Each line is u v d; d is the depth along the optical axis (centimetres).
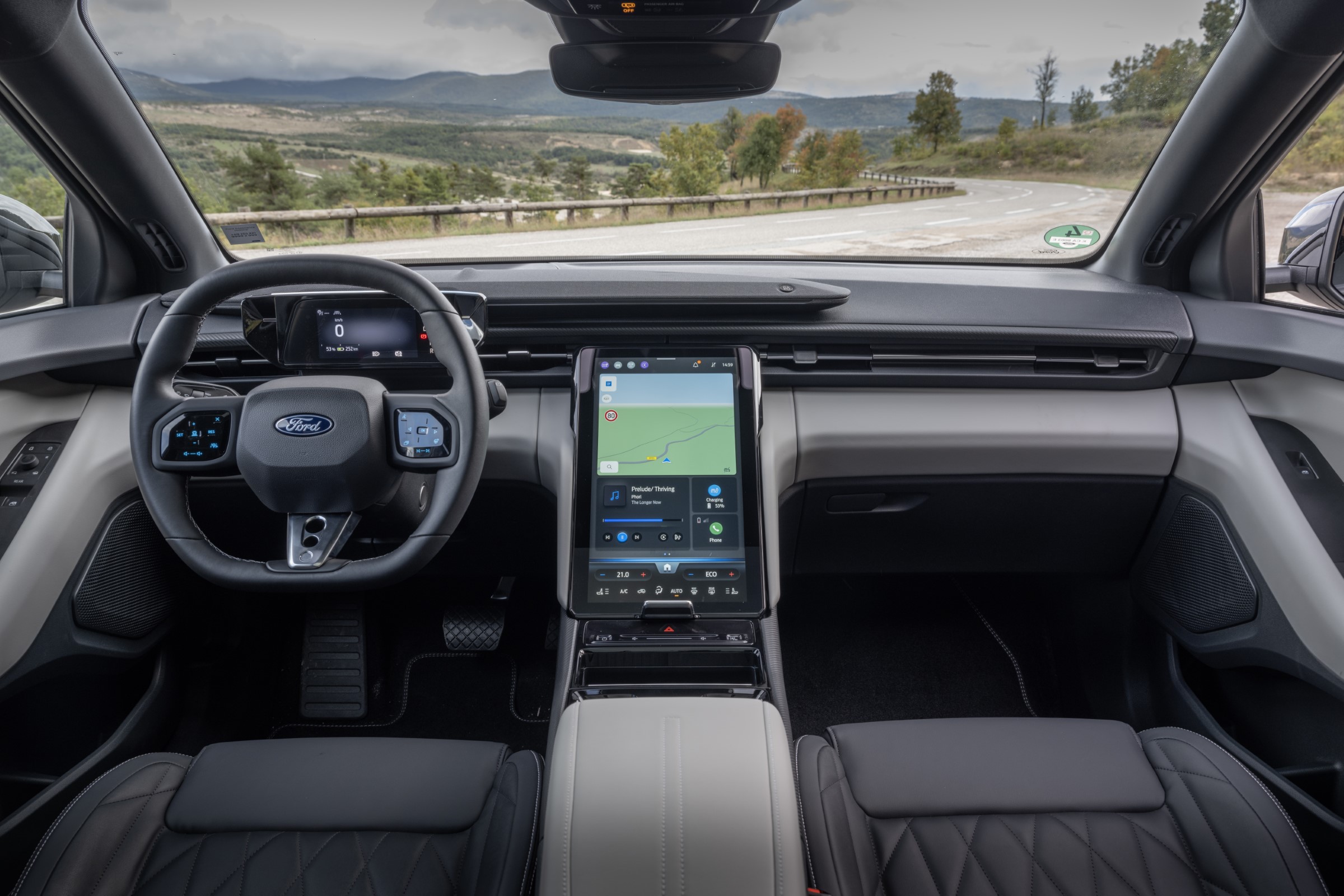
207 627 176
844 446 158
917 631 214
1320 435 139
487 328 152
